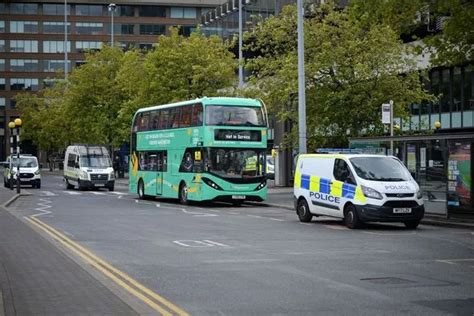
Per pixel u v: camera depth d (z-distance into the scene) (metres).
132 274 15.35
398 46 38.56
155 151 46.69
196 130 40.91
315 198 28.72
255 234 24.36
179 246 20.67
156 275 15.20
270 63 42.16
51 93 101.69
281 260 17.59
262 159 41.16
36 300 11.98
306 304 11.92
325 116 39.16
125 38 166.00
